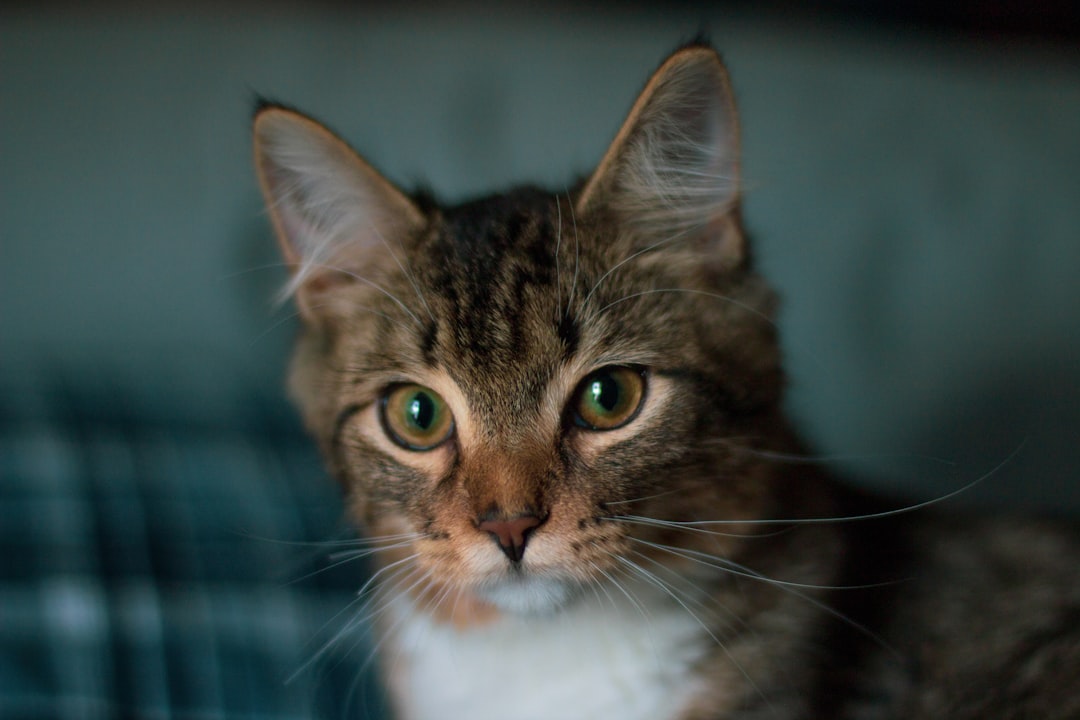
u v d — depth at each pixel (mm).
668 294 356
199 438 506
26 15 574
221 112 546
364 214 374
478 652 369
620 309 350
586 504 337
